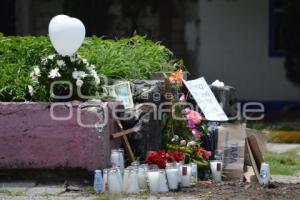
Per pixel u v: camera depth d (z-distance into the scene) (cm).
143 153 1026
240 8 2055
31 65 1079
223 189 958
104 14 2005
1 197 901
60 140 969
